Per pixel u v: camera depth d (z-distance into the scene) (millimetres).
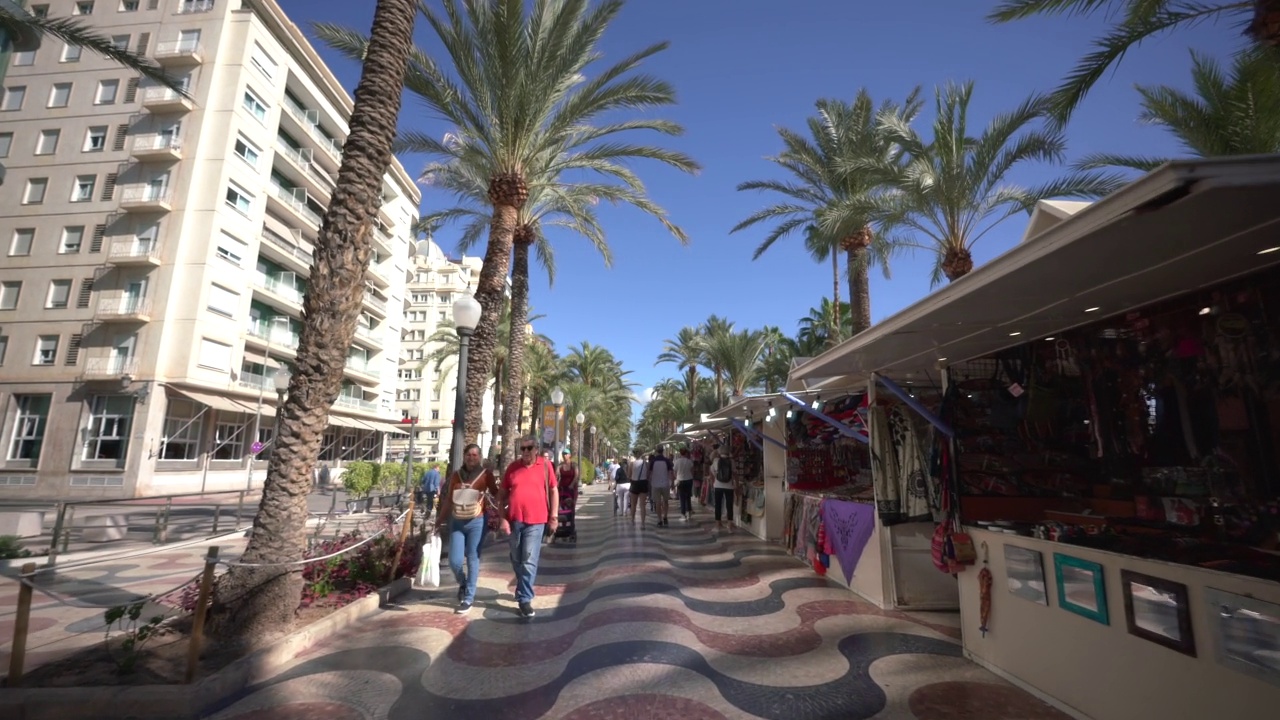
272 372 32000
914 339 4527
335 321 5410
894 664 4383
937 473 5488
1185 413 3570
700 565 8188
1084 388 4250
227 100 27703
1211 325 3330
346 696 3908
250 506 18578
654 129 13984
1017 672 3982
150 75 8891
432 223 17312
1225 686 2664
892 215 12844
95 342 25516
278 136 32594
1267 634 2516
